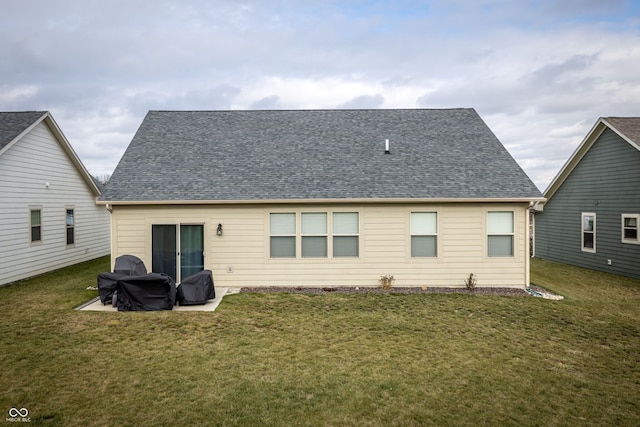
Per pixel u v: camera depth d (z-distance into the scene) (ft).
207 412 16.98
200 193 40.93
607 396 19.11
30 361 22.08
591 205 57.67
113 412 16.88
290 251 42.01
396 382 20.12
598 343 26.63
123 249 40.86
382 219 42.01
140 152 46.26
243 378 20.31
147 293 32.81
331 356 23.49
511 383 20.29
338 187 41.98
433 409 17.56
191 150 47.01
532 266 60.75
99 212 67.31
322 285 41.96
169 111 53.98
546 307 35.37
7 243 43.88
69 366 21.48
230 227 41.52
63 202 55.88
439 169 44.68
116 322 29.35
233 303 35.35
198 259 41.65
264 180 42.78
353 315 32.19
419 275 42.11
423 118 53.88
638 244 49.55
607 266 54.60
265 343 25.53
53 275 49.42
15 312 31.89
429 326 29.55
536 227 71.61
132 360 22.41
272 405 17.63
